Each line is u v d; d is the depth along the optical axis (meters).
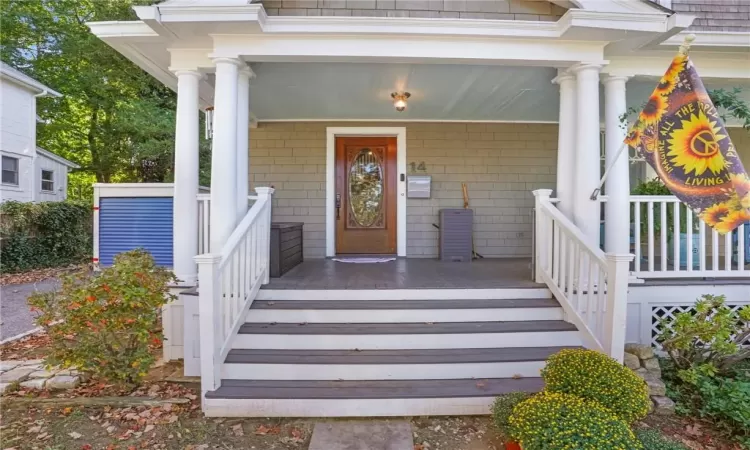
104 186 4.86
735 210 2.82
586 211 3.62
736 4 3.86
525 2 3.54
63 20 13.78
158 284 3.28
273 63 4.07
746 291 3.93
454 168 6.46
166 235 4.87
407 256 6.41
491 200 6.49
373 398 2.83
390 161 6.47
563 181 3.91
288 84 4.71
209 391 2.88
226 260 3.05
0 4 12.92
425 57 3.47
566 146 3.88
